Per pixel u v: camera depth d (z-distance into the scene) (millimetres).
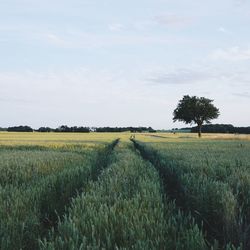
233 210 6223
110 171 11414
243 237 5418
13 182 9828
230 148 30969
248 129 158250
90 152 24812
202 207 6922
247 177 9383
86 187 8477
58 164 13977
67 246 4504
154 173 11266
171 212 6289
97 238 4848
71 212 5906
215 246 4711
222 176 11078
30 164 13258
